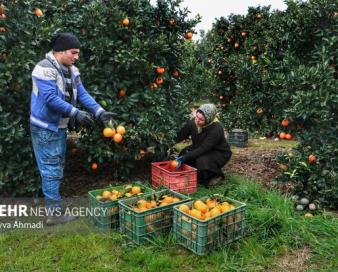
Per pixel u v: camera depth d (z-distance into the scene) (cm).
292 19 534
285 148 766
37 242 374
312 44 532
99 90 507
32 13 459
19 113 455
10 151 452
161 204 382
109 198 397
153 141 546
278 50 625
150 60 526
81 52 507
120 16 493
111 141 509
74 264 336
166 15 557
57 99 373
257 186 496
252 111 699
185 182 486
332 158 441
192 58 895
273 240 372
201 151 518
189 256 348
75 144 619
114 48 504
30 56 443
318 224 399
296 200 454
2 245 367
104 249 360
